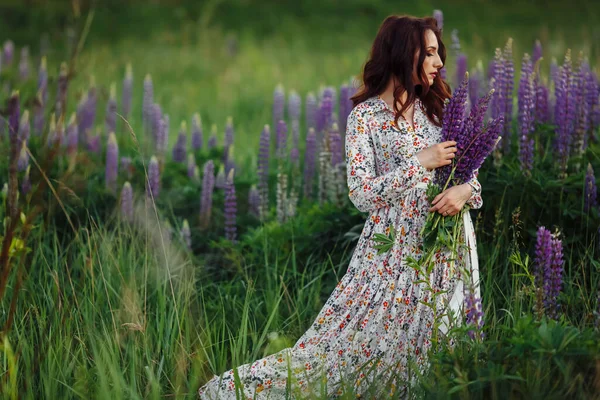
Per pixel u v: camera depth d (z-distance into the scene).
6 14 15.51
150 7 16.81
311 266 5.60
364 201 3.90
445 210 3.78
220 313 5.02
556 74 6.16
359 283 4.00
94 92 7.86
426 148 3.88
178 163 7.32
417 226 3.88
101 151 7.58
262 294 5.38
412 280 3.87
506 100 5.52
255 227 6.44
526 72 5.39
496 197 5.21
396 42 3.91
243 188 6.85
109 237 5.78
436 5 16.81
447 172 3.87
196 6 17.22
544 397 3.46
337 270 5.50
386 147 3.96
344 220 5.64
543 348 3.44
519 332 3.55
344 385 3.79
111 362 4.22
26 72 9.62
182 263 5.68
